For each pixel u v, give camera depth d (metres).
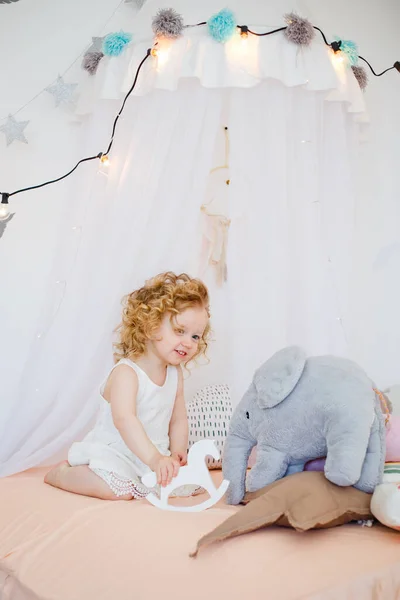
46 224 2.79
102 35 2.84
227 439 1.88
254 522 1.44
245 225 2.44
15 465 2.22
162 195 2.35
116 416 1.94
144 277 2.34
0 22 2.88
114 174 2.39
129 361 2.10
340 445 1.57
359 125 2.91
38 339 2.38
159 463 1.75
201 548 1.37
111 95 2.42
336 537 1.46
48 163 2.82
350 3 3.12
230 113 2.46
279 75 2.36
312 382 1.72
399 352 3.04
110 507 1.72
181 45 2.35
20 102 2.85
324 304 2.42
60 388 2.29
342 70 2.58
